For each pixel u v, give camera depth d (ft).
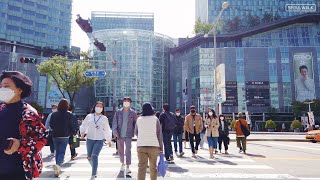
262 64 240.32
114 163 33.83
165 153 34.40
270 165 32.53
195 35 276.82
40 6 292.20
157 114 43.62
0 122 8.63
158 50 258.78
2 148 8.39
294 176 26.40
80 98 253.03
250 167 31.12
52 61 127.95
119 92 236.22
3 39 263.90
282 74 239.30
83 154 42.19
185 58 262.47
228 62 240.32
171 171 28.50
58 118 25.99
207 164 32.94
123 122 27.53
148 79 245.45
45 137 8.83
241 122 44.65
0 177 8.33
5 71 9.20
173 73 277.85
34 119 8.69
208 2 309.42
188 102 250.98
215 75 76.43
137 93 237.86
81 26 54.54
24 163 8.25
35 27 286.46
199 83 238.68
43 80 238.48
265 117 232.53
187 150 47.75
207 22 305.12
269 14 307.78
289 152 46.24
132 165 32.50
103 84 243.81
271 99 235.61
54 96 227.81
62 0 311.47
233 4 309.63
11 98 8.70
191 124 39.96
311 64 240.73
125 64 241.14
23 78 9.22
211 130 38.86
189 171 28.55
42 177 25.30
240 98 234.79
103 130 24.95
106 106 237.86
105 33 249.75
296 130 175.73
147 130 19.97
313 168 30.66
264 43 254.88
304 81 238.07
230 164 33.04
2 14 266.36
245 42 255.91
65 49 293.43
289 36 257.14
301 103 211.00
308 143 68.80
